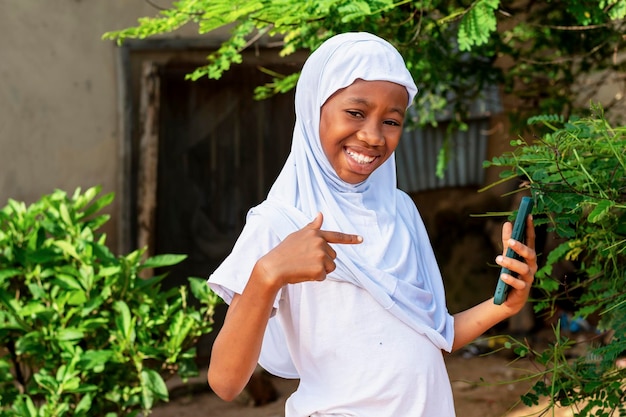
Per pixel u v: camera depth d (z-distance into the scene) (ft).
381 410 7.37
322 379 7.47
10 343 14.07
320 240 6.87
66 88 21.98
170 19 13.83
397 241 7.81
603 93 21.85
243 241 7.52
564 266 23.79
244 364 7.14
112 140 22.54
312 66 7.73
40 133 21.76
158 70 22.75
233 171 24.30
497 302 7.72
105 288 13.39
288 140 24.66
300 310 7.50
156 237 23.35
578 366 9.93
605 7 13.02
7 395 13.51
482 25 12.16
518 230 7.66
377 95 7.42
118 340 13.28
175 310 14.33
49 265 13.96
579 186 8.61
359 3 11.57
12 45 21.36
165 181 23.61
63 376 12.74
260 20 12.75
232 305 7.37
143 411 13.83
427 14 14.46
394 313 7.42
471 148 27.09
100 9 22.21
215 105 23.88
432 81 16.55
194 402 21.76
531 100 18.71
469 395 20.84
